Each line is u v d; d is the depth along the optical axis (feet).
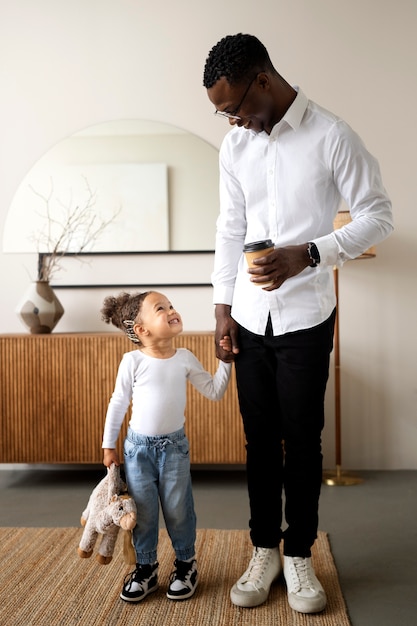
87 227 11.30
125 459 6.10
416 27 10.90
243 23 11.07
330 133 5.56
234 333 6.14
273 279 5.22
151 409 6.02
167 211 11.22
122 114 11.26
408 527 8.08
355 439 11.17
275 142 5.73
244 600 5.81
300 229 5.72
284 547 6.10
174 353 6.29
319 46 11.00
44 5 11.30
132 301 6.20
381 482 10.29
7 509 9.02
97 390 9.93
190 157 11.18
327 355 5.87
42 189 11.34
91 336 9.94
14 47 11.34
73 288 11.32
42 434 10.02
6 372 10.04
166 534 7.83
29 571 6.68
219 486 10.21
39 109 11.33
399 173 10.96
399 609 5.81
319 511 8.80
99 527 5.85
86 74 11.28
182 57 11.17
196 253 11.19
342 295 11.16
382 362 11.12
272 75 5.54
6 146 11.36
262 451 6.15
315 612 5.68
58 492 9.91
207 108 11.16
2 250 11.39
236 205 6.28
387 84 10.95
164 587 6.29
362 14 10.96
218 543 7.49
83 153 11.30
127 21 11.22
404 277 11.05
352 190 5.62
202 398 9.89
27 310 10.46
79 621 5.59
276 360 5.98
